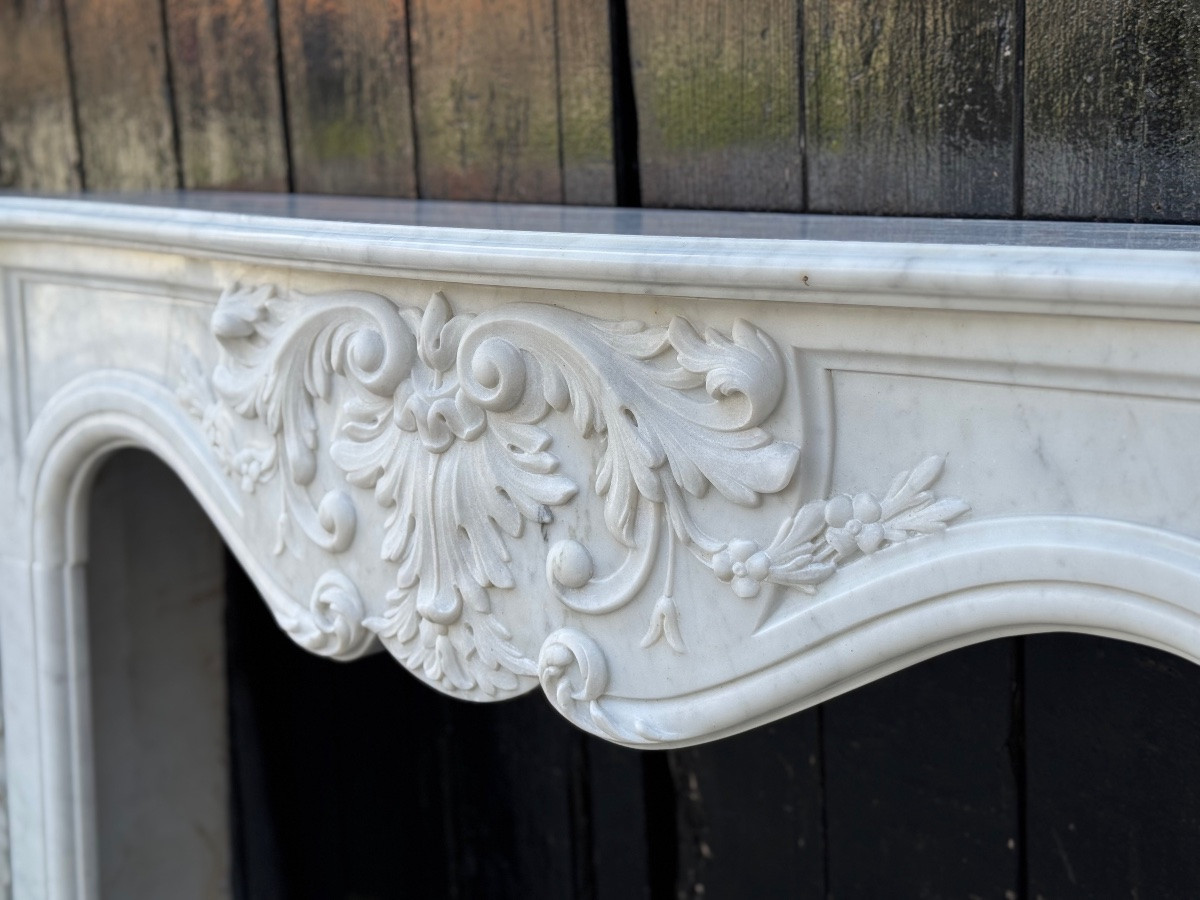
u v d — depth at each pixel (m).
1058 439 0.57
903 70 0.78
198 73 1.18
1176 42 0.67
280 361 0.87
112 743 1.32
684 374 0.67
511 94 0.97
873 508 0.63
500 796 1.33
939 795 0.98
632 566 0.72
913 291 0.57
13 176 1.37
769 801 1.10
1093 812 0.90
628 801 1.20
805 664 0.66
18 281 1.11
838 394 0.64
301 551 0.91
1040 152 0.73
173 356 0.99
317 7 1.08
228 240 0.84
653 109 0.91
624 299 0.69
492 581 0.78
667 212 0.87
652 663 0.73
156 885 1.37
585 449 0.73
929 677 0.97
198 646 1.37
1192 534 0.54
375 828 1.46
